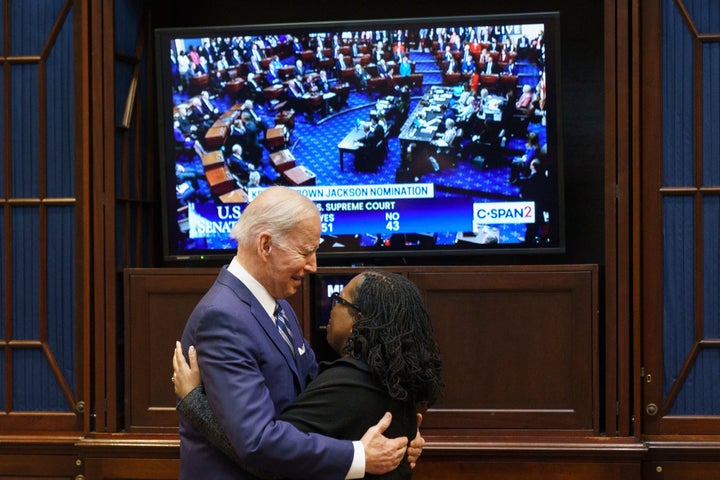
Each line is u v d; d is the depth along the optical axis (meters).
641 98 3.35
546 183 3.53
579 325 3.31
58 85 3.51
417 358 1.85
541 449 3.28
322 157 3.62
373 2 4.02
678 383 3.33
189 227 3.68
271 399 1.89
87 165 3.46
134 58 3.75
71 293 3.52
